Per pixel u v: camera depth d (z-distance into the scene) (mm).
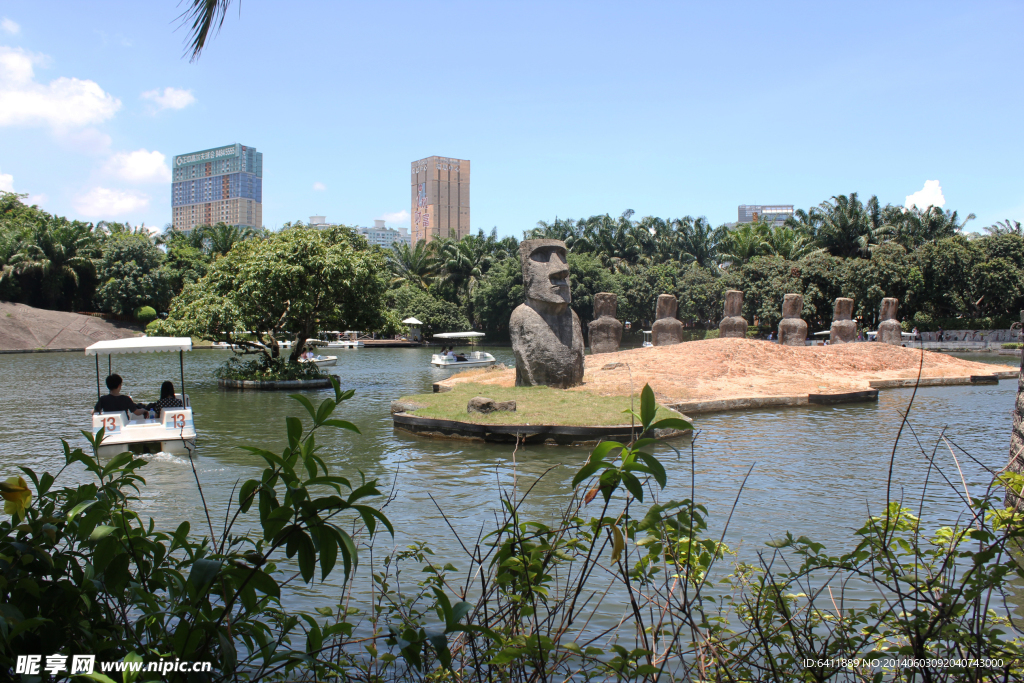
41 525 2535
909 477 8867
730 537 6289
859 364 23516
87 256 53062
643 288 53562
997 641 2555
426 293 56781
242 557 2230
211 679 2172
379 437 12234
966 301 48531
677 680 3094
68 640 2338
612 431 11227
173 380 24062
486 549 5961
